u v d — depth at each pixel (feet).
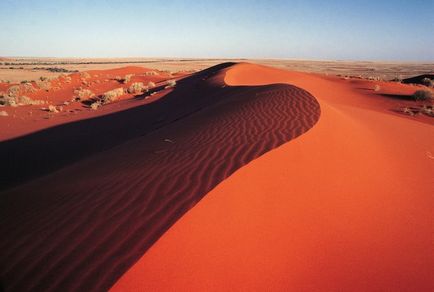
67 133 68.74
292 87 53.83
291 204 18.03
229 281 12.50
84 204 18.37
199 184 18.39
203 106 67.05
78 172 29.94
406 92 96.73
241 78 108.58
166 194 17.70
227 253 13.62
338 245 16.19
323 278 13.98
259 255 14.10
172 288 11.53
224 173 19.56
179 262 12.56
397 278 14.94
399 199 22.34
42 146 59.11
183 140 31.78
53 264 12.96
